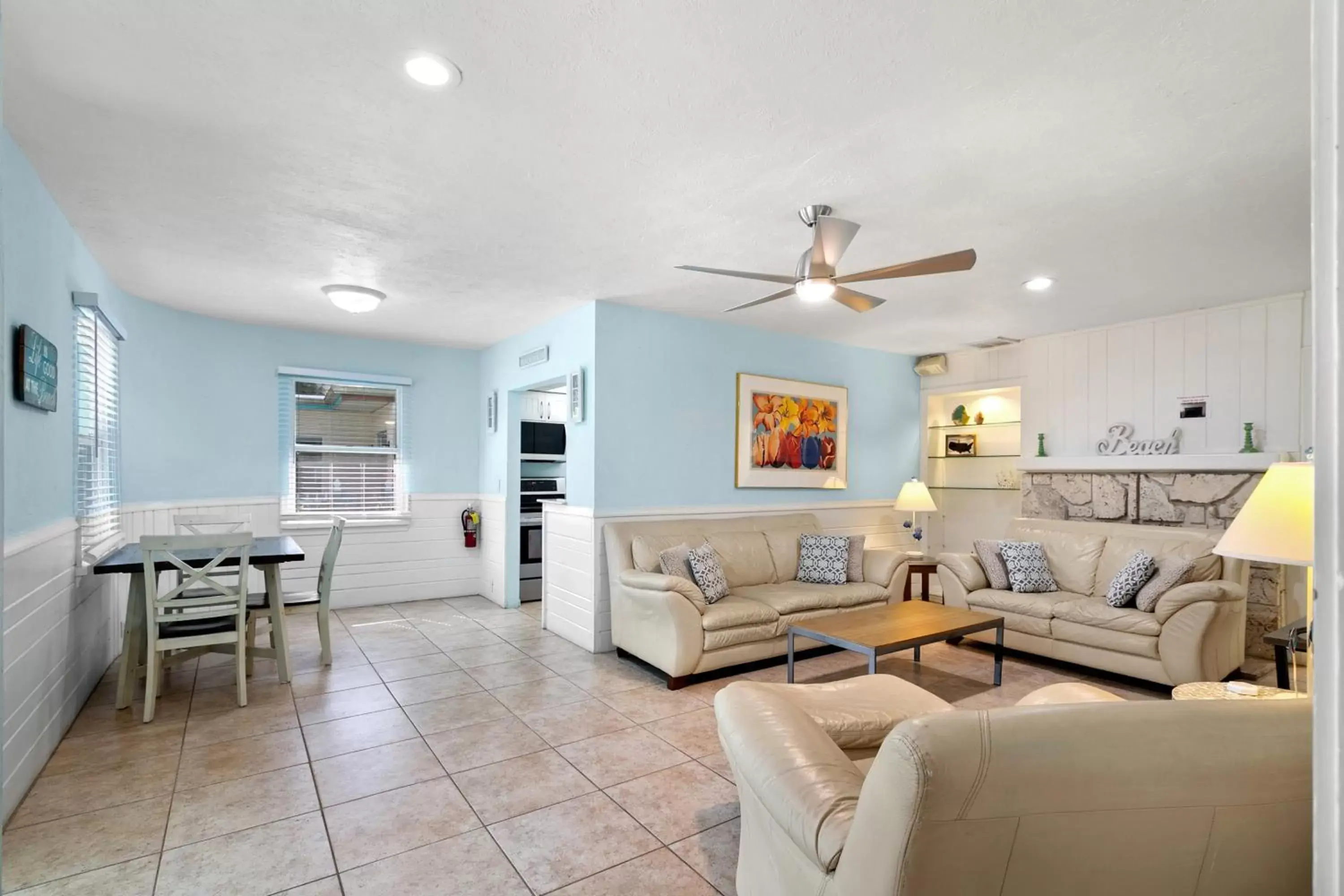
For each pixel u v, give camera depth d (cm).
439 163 253
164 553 323
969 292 429
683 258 363
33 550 255
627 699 358
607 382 459
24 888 196
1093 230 319
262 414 539
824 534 515
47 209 275
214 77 199
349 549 586
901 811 101
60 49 185
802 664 430
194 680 382
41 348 257
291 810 241
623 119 222
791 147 240
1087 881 106
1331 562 54
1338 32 54
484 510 638
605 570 451
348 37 180
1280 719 105
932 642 341
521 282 410
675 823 235
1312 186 56
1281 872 110
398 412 607
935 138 233
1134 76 197
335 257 363
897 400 645
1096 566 455
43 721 271
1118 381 517
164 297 449
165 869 206
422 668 409
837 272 385
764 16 171
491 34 179
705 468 508
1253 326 449
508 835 226
